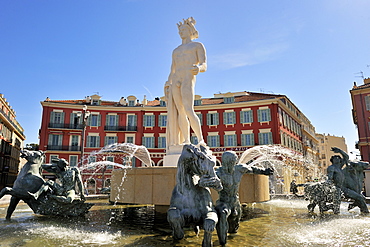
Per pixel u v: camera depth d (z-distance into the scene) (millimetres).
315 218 6031
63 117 37000
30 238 4172
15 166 46250
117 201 6098
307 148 45656
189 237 4219
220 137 36125
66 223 5406
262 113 34781
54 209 6059
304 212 6977
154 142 37875
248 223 5426
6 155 39500
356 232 4562
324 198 6715
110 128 37625
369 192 20891
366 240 4059
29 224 5262
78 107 37500
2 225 5156
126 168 6051
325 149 68562
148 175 5672
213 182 3547
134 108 38281
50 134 36219
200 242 3895
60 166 6273
